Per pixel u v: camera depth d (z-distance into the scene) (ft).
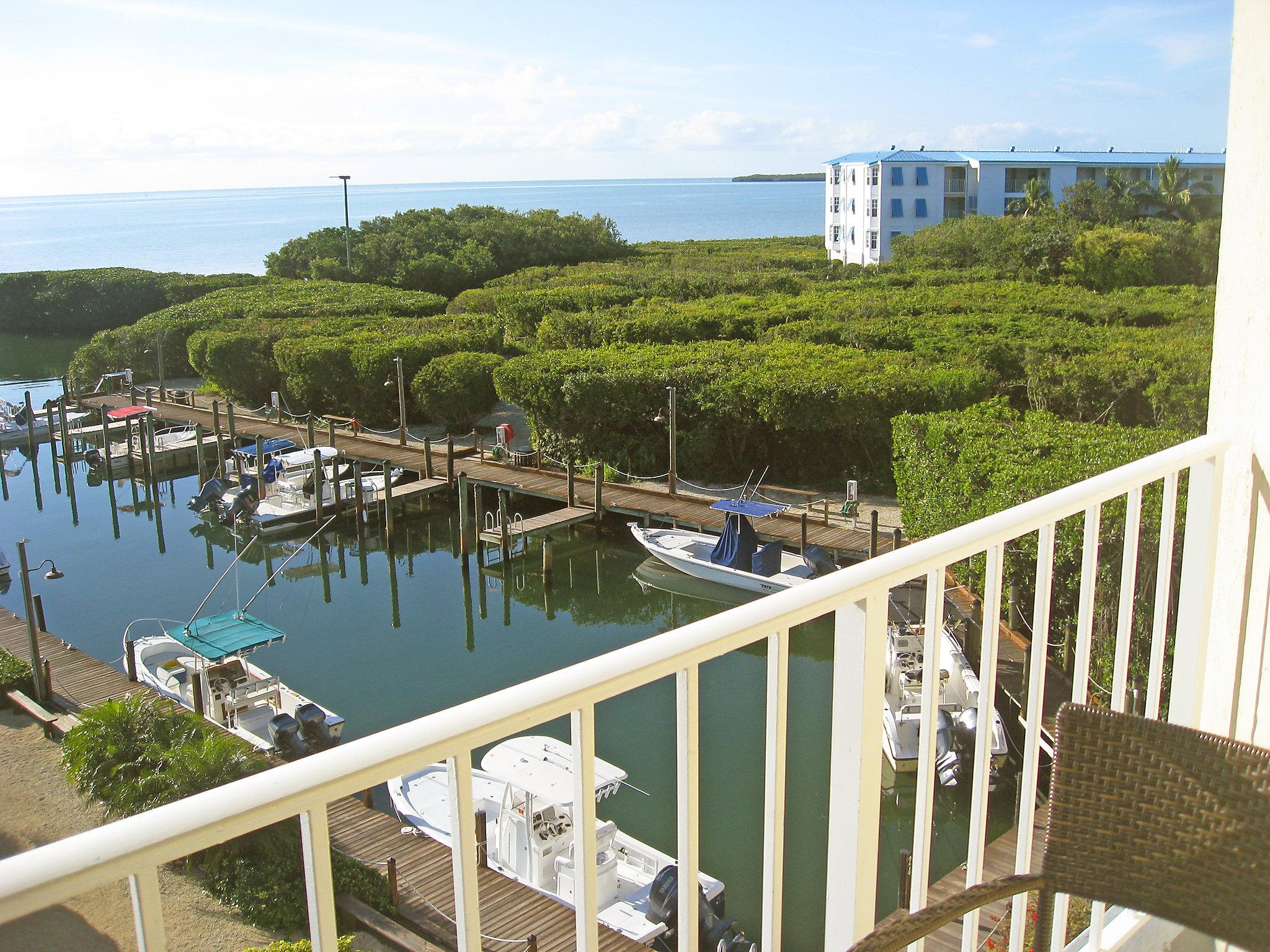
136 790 36.29
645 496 75.72
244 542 81.25
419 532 82.28
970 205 198.90
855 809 6.16
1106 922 9.59
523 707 4.39
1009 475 44.98
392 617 65.31
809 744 43.14
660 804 38.99
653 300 130.62
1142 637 35.01
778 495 77.25
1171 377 67.00
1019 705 39.70
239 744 38.47
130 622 64.64
